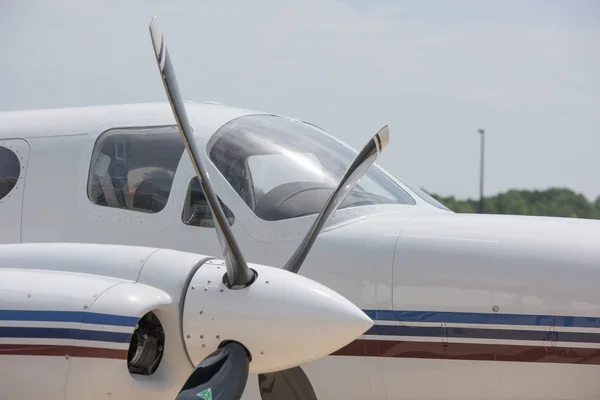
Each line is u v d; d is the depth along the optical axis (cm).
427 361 1112
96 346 938
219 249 1191
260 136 1294
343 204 1216
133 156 1276
